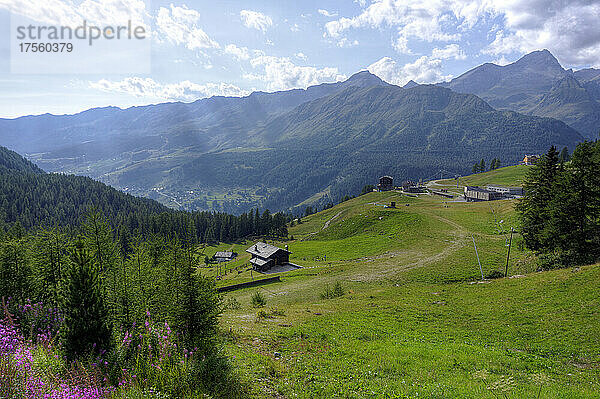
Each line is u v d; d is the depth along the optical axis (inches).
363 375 690.8
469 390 617.0
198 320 632.4
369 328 1175.0
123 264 1291.8
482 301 1496.1
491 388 635.5
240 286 2824.8
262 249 4252.0
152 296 823.7
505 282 1787.6
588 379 723.4
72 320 498.6
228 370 561.9
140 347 516.1
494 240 3292.3
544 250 2140.7
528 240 2331.4
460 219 4475.9
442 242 3499.0
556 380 713.6
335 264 3513.8
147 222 7741.1
